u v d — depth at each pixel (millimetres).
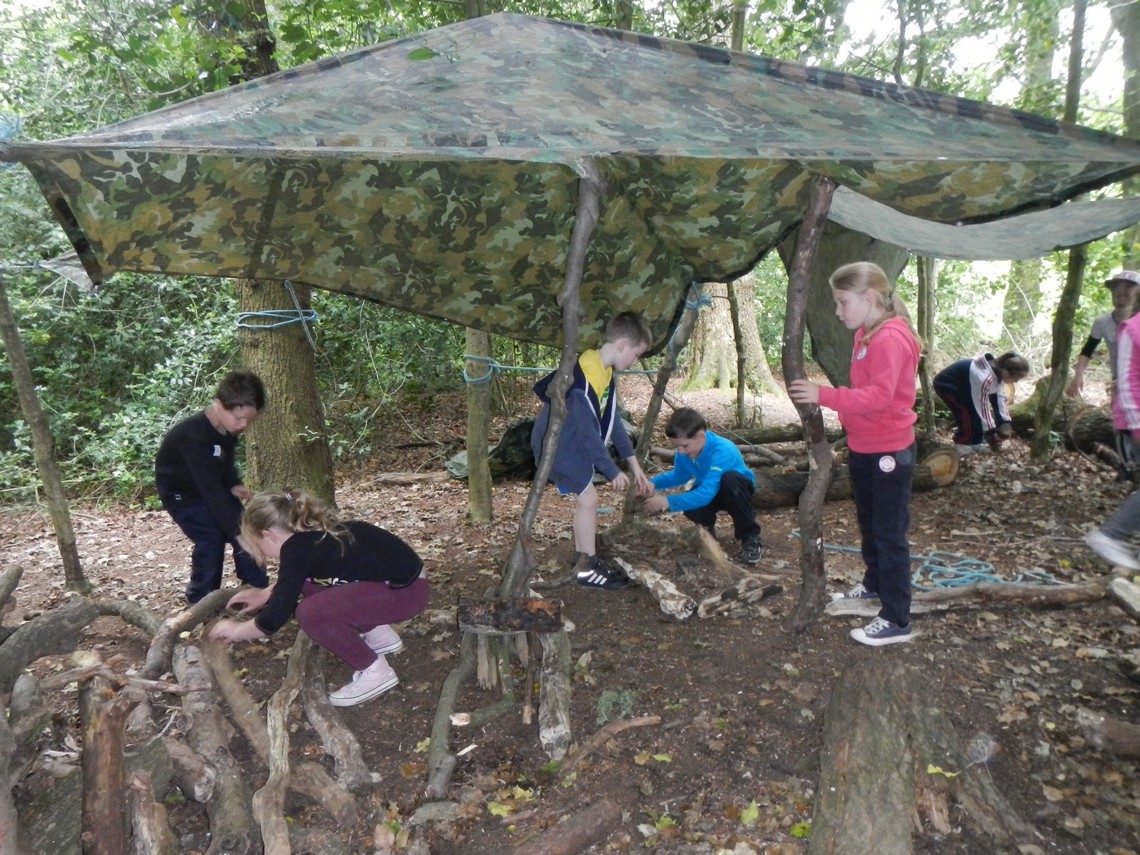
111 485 7348
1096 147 2848
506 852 2338
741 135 2627
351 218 3738
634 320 3686
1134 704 2938
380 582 3123
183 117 2738
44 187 2754
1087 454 6961
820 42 6242
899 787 2412
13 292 7277
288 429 5410
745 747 2809
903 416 3213
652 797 2582
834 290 3221
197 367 7609
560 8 6152
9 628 3600
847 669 3086
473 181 3795
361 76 3033
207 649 3424
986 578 4258
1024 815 2406
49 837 2131
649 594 4109
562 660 3223
